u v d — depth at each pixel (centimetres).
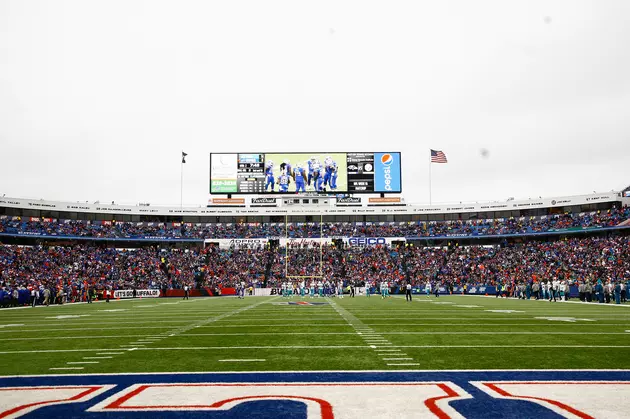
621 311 2548
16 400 695
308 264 6656
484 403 661
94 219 6875
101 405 664
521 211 6981
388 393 723
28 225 6162
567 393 713
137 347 1255
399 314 2380
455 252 6806
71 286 4609
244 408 645
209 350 1187
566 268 5494
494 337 1407
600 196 6391
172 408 648
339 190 6366
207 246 6944
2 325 1984
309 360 1028
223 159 6400
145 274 6078
